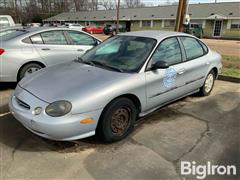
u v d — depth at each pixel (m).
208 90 5.54
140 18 42.78
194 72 4.77
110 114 3.33
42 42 5.98
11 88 5.94
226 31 33.09
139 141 3.54
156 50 3.99
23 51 5.64
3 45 5.50
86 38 6.77
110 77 3.48
